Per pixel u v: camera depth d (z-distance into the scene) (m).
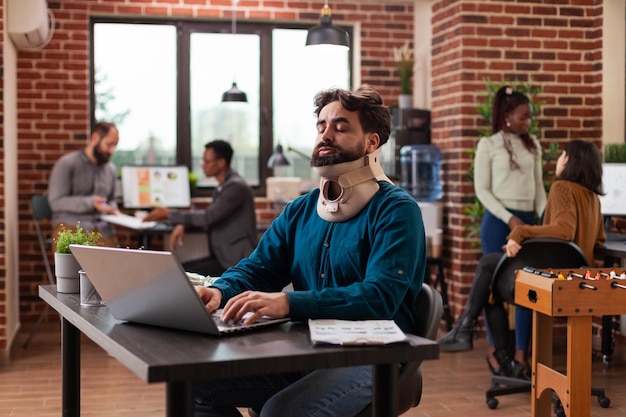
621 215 5.52
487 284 4.83
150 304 2.09
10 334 5.91
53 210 6.25
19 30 5.91
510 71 6.32
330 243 2.53
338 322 2.11
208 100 7.37
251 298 2.15
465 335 4.88
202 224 6.03
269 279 2.70
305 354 1.82
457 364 5.41
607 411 4.32
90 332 2.18
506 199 5.51
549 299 3.40
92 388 4.82
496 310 4.83
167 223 6.51
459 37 6.27
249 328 2.09
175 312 2.05
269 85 7.44
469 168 6.24
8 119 5.88
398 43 7.50
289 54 7.46
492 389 4.42
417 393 2.51
